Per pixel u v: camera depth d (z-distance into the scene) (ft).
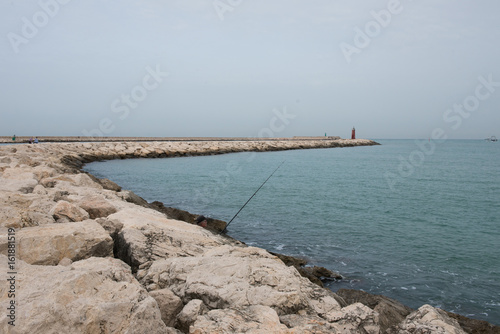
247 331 9.70
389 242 34.24
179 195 57.52
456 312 20.88
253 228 37.86
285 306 11.68
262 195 59.52
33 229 14.23
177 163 110.32
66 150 97.66
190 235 18.31
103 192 30.94
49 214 17.60
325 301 12.89
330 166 117.80
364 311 12.14
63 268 10.91
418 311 12.97
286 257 27.04
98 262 12.80
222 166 104.78
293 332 10.03
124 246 16.08
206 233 21.11
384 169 109.60
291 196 59.31
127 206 25.45
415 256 30.27
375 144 339.77
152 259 15.15
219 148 153.28
